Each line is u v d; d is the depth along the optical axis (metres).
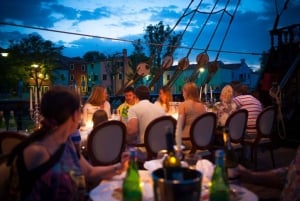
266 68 8.25
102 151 3.19
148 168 1.59
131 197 1.11
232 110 4.34
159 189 0.92
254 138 4.39
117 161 3.31
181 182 0.88
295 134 6.02
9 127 3.34
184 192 0.89
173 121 3.54
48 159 1.23
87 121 4.05
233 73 41.91
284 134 5.63
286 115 6.31
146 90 3.84
